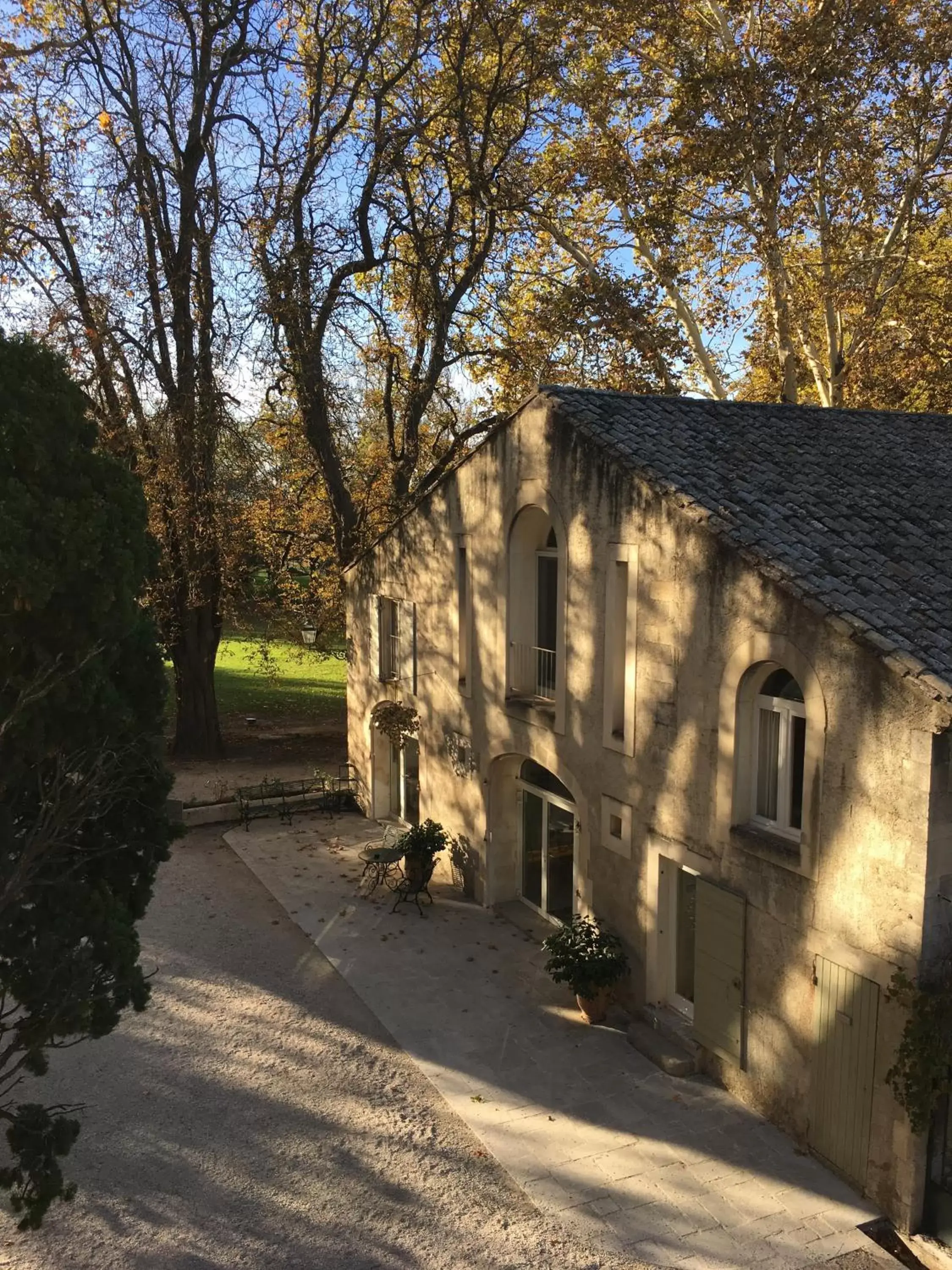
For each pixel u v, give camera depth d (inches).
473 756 646.5
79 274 948.6
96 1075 446.3
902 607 360.5
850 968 355.9
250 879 700.0
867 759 342.3
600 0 871.1
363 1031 486.3
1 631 307.3
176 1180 375.2
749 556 389.4
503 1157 387.5
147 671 379.6
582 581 515.5
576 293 955.3
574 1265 330.0
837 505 447.5
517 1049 467.8
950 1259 323.0
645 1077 442.9
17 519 300.0
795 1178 370.6
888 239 941.2
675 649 445.4
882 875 339.0
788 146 860.6
